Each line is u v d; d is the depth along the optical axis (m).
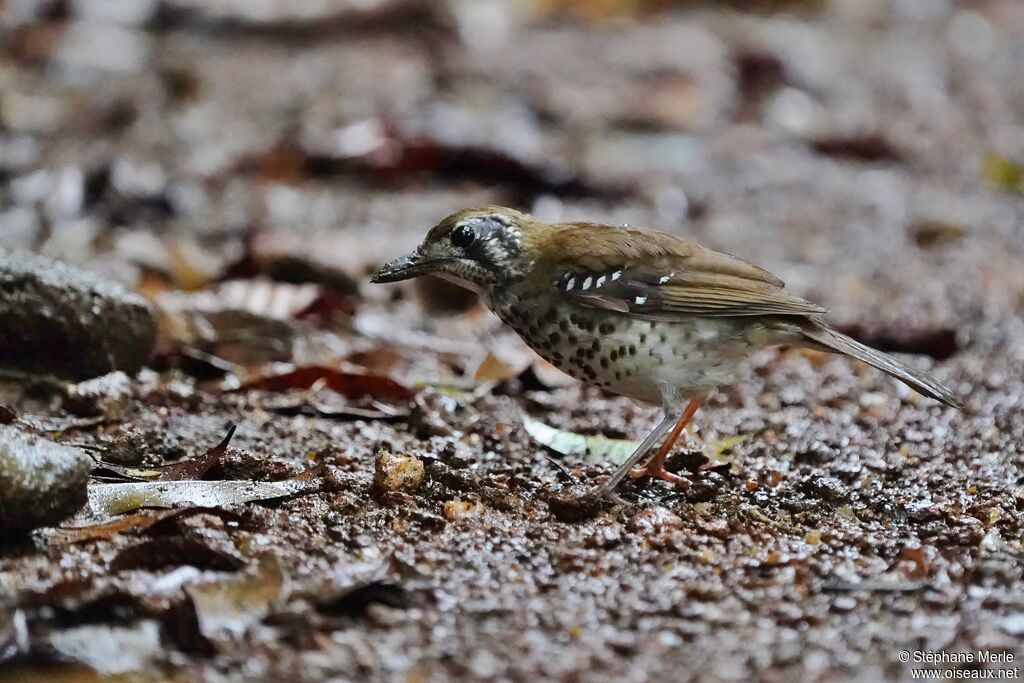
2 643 7.46
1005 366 13.61
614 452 10.76
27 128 20.52
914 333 14.09
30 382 11.21
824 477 10.23
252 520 8.79
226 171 19.33
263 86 23.31
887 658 7.64
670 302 9.69
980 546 9.07
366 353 13.07
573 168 20.05
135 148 19.94
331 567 8.30
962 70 27.72
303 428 10.96
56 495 8.49
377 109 22.23
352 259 15.73
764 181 20.66
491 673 7.36
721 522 9.31
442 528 8.98
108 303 11.39
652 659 7.55
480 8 28.06
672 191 19.86
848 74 26.55
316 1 26.95
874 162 22.00
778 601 8.23
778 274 16.70
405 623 7.84
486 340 14.27
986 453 10.91
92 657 7.44
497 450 10.70
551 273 9.88
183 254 15.55
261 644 7.58
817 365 13.62
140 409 11.07
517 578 8.40
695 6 30.86
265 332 12.80
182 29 26.25
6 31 25.05
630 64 25.77
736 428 11.53
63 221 17.25
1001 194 20.69
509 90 23.75
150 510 8.88
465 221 10.11
